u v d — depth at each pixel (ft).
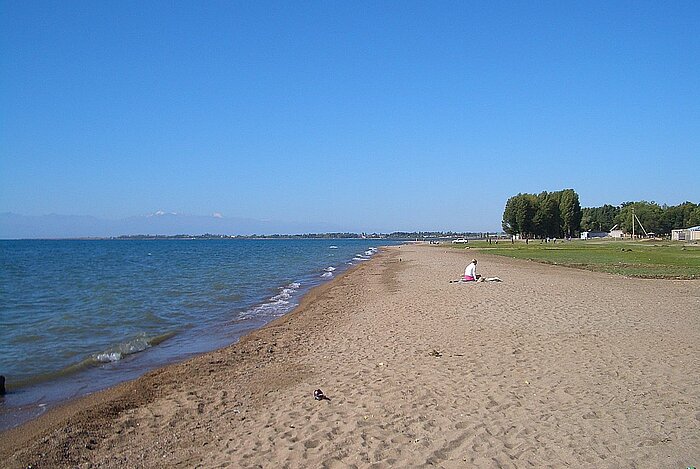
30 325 57.00
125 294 86.07
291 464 19.77
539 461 18.89
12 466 21.09
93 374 37.55
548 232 355.15
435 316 51.72
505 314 51.08
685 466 18.22
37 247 451.53
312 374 33.53
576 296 64.80
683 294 67.31
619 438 20.67
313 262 193.67
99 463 21.33
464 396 26.48
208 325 57.98
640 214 414.82
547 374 29.94
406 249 318.04
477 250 249.75
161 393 31.22
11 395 32.35
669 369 30.50
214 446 22.53
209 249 387.34
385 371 32.27
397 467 18.94
